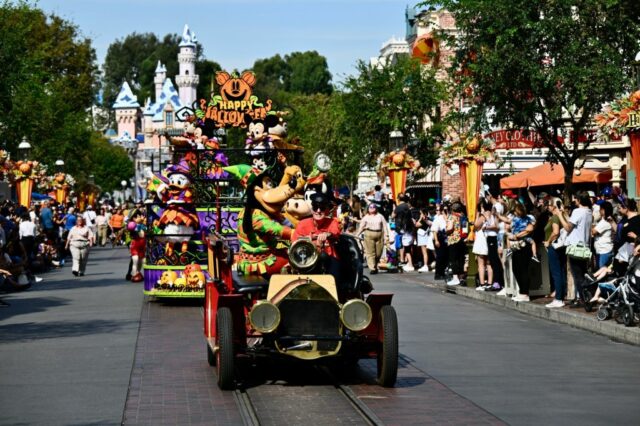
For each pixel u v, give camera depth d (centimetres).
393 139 3394
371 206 3091
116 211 5650
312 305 1144
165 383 1191
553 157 2686
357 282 1188
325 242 1193
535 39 2522
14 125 4459
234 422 977
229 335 1142
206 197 2177
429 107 4506
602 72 2467
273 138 2317
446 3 2614
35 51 5038
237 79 2564
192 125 2511
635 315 1581
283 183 1317
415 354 1416
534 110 2561
